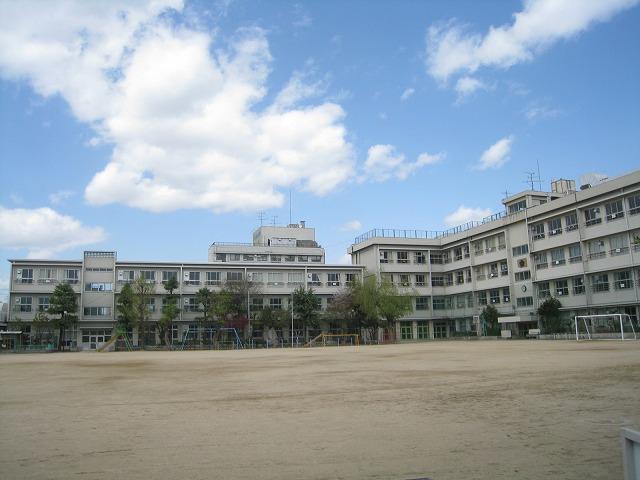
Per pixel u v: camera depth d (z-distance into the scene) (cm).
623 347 3197
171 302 7206
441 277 8675
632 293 5434
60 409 1197
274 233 9938
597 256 5806
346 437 823
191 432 895
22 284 7231
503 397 1195
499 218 7331
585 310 6009
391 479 609
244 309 7550
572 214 6094
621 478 597
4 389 1670
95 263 7525
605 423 876
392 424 916
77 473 659
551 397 1167
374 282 7544
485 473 623
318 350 4997
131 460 716
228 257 9162
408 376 1789
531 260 6662
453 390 1355
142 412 1127
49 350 6825
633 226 5350
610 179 5603
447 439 791
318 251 9544
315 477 622
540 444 749
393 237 8519
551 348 3450
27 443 830
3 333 6788
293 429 898
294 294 7562
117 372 2383
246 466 673
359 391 1400
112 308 7462
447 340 7638
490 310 7219
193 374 2164
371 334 7962
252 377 1941
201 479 624
